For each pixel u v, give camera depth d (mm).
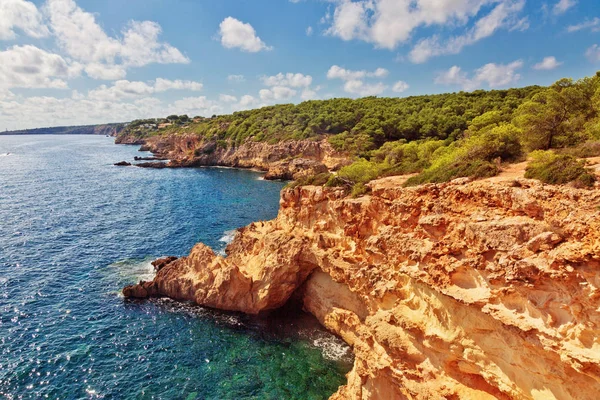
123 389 22594
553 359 13172
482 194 17828
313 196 32375
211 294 31875
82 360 25047
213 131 149500
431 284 17953
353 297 27281
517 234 15133
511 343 14453
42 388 22391
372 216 25750
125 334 28203
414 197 21891
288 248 31422
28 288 34781
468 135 45531
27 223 55250
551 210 14750
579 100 25781
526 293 14117
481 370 15648
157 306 32344
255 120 147500
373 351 19922
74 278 37250
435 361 17375
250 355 25969
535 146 24672
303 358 25625
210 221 58656
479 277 16312
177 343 27281
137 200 73375
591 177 14680
